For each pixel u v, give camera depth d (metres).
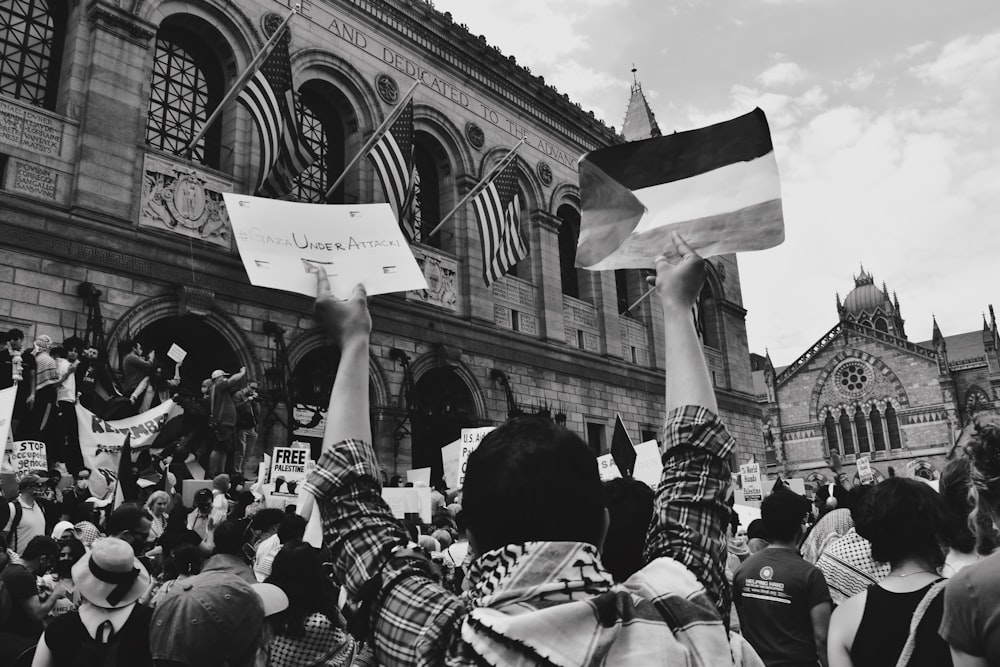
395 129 21.14
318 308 2.45
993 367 72.81
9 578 6.12
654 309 37.12
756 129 2.96
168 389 16.42
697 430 2.24
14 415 13.58
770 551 5.56
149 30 19.42
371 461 2.15
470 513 1.76
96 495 12.83
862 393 75.00
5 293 16.03
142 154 18.95
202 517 10.78
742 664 2.54
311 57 23.56
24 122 17.25
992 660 2.48
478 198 23.39
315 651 5.07
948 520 3.70
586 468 1.75
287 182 19.64
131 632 4.14
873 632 3.48
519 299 30.12
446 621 1.64
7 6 18.05
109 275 17.73
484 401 26.78
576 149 35.03
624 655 1.53
